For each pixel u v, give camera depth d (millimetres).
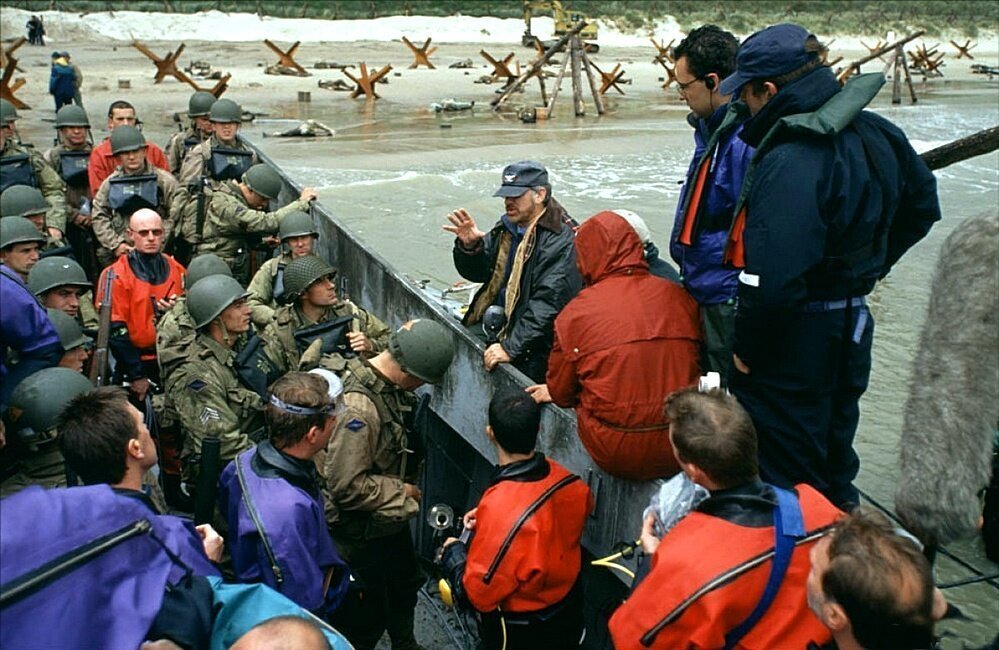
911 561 1945
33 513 2092
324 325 4613
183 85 28344
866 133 3004
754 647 2299
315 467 3586
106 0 51281
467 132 20312
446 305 6973
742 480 2438
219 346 4301
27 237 5395
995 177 15484
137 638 2107
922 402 2447
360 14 56844
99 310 5281
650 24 59281
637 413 3148
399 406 3834
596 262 3465
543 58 24859
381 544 3869
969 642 4098
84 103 23016
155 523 2383
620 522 3500
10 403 3363
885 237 3059
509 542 3158
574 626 3426
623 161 16859
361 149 17312
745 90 3080
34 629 1972
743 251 3094
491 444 4453
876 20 64312
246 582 3049
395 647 4199
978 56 58031
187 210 6977
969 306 2379
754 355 3018
